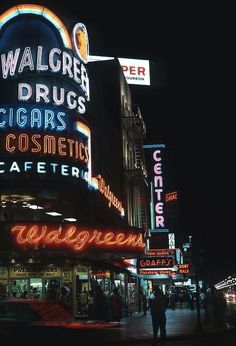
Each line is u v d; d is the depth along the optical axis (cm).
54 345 2077
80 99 3359
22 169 3012
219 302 3073
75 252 2975
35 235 2888
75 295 3256
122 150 4622
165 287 6569
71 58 3359
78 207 3319
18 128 3042
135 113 5412
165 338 2188
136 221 4931
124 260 4175
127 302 4338
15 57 3200
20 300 2153
